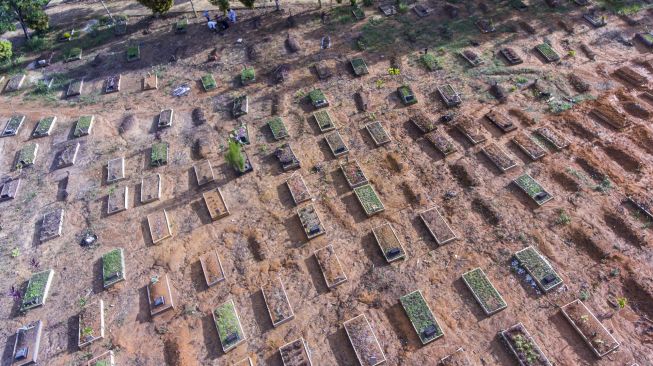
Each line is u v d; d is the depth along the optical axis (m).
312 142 16.97
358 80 19.25
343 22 22.72
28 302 13.08
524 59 19.25
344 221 14.34
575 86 17.70
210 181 15.98
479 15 22.08
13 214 15.82
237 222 14.72
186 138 17.83
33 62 22.94
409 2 23.55
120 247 14.41
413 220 14.09
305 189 15.23
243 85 19.89
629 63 18.50
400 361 11.23
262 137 17.42
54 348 12.23
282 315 12.21
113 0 27.73
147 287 13.29
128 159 17.27
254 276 13.28
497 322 11.63
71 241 14.77
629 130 15.67
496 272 12.59
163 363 11.73
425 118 17.00
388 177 15.41
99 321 12.52
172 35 23.52
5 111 19.98
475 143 15.93
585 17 20.91
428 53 20.12
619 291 11.84
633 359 10.63
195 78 20.66
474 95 17.91
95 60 22.28
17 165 17.39
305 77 19.77
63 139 18.41
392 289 12.59
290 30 22.55
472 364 10.95
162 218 14.95
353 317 12.12
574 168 14.82
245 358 11.62
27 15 23.19
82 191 16.27
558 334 11.26
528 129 16.31
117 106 19.72
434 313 11.98
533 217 13.67
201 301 12.88
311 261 13.50
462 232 13.60
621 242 12.78
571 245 12.92
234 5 25.11
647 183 14.05
